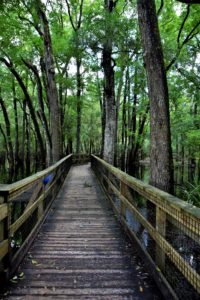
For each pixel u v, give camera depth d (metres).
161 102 5.29
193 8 9.93
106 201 8.20
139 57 15.43
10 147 22.97
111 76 12.24
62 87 21.53
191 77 11.31
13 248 3.96
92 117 36.72
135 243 4.23
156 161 5.35
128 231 4.78
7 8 8.93
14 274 3.38
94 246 4.43
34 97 25.14
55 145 13.51
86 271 3.51
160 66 5.30
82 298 2.87
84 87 23.30
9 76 19.25
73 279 3.29
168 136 5.34
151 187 3.54
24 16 12.59
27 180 3.96
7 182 17.09
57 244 4.52
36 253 4.11
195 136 13.29
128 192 4.90
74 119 25.80
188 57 11.27
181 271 2.44
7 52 13.10
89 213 6.76
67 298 2.87
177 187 11.52
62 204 7.79
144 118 21.53
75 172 16.70
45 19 12.38
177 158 24.91
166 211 2.81
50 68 13.09
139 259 3.90
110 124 12.50
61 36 16.14
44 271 3.49
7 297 2.87
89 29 9.18
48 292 2.98
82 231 5.27
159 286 3.01
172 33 12.42
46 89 17.45
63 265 3.68
